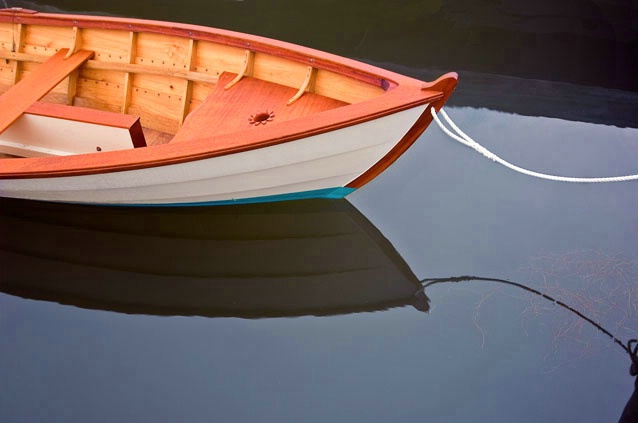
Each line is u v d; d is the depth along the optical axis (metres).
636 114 6.23
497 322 4.21
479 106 6.29
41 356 3.92
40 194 4.81
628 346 4.04
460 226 4.92
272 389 3.78
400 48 7.25
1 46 5.73
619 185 5.34
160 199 4.80
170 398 3.71
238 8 7.89
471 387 3.81
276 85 5.10
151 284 4.48
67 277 4.48
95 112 4.72
